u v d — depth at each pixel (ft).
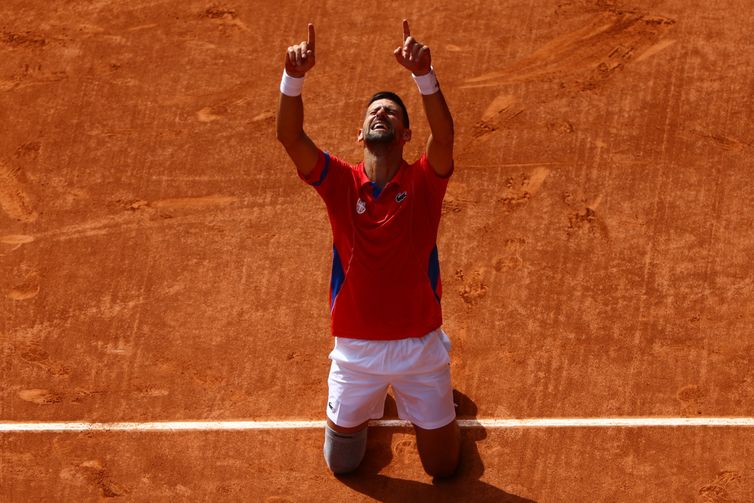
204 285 97.81
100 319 95.76
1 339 94.63
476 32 118.62
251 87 115.65
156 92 116.16
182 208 104.47
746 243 97.09
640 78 112.06
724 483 80.74
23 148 111.55
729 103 108.88
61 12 126.41
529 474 82.33
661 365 88.94
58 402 89.61
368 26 120.47
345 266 74.64
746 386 87.04
